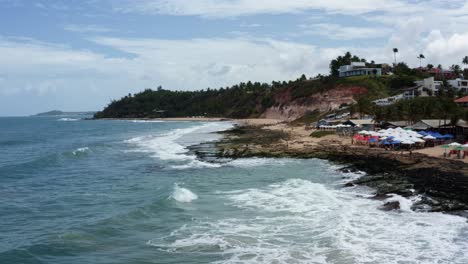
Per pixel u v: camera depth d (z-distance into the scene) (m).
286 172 41.62
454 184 30.14
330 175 39.53
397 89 135.50
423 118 72.88
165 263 18.55
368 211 26.11
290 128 108.88
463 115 60.50
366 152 50.34
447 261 18.41
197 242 21.05
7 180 39.88
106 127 163.00
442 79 138.88
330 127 85.31
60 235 21.66
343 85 142.62
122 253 19.69
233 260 18.77
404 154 46.38
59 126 184.38
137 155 59.09
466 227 22.73
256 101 199.75
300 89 163.00
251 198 29.94
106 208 28.22
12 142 91.50
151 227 23.41
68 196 32.25
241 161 50.12
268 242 20.95
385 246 20.16
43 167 48.34
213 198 30.06
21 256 19.09
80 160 54.31
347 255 19.14
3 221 25.36
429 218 24.44
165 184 36.22
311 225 23.52
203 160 51.97
